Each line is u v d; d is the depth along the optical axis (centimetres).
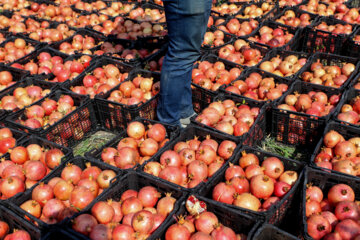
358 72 249
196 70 256
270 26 335
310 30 309
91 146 232
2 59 313
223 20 353
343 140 185
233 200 152
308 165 165
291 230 161
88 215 142
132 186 170
